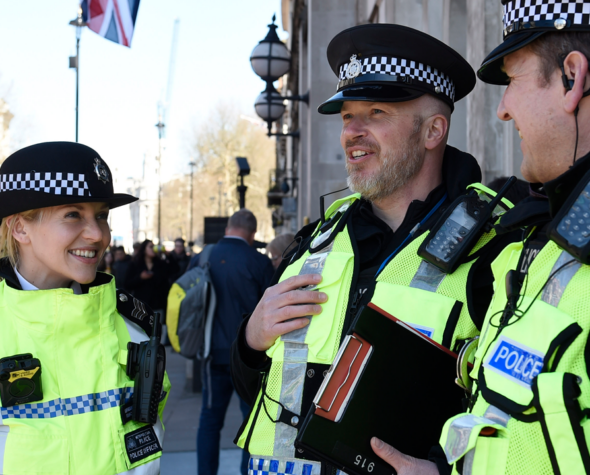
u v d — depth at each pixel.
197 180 60.81
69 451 1.53
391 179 1.69
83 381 1.60
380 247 1.65
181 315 4.01
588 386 0.95
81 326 1.61
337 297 1.58
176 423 5.50
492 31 3.08
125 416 1.64
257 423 1.60
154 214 73.00
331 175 7.44
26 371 1.51
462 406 1.36
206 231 11.31
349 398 1.32
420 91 1.67
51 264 1.64
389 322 1.35
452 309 1.45
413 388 1.36
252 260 4.16
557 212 1.05
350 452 1.31
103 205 1.70
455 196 1.67
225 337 3.98
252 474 1.56
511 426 1.02
